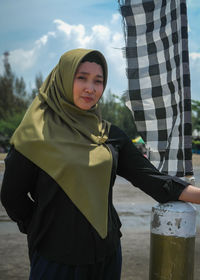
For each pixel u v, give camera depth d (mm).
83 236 1478
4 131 40531
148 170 1768
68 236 1474
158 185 1756
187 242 1792
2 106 58906
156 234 1834
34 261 1541
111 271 1607
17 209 1604
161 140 2365
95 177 1518
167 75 2357
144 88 2422
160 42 2375
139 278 3178
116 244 1601
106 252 1538
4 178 1540
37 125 1532
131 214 6113
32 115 1566
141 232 4840
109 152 1604
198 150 38281
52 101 1611
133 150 1777
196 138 40906
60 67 1633
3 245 4078
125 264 3529
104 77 1707
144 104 2424
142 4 2420
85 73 1608
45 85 1699
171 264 1795
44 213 1505
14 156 1518
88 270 1520
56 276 1484
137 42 2439
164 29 2355
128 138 1792
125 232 4832
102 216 1516
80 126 1580
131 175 1778
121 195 8242
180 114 2238
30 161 1508
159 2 2381
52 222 1490
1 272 3262
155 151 2385
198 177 11680
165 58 2363
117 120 46531
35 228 1519
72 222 1476
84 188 1481
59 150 1479
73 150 1501
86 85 1604
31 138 1502
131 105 2449
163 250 1806
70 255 1468
